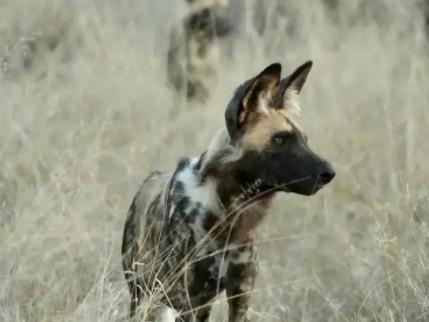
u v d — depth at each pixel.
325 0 21.09
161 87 18.80
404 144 14.70
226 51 19.62
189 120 16.72
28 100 16.03
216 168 9.87
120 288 11.07
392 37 18.28
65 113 16.86
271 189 9.80
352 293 11.64
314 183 9.60
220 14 18.19
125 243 11.13
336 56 18.44
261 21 20.56
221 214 9.87
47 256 11.21
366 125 15.38
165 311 10.42
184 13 18.39
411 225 11.84
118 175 14.63
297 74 10.01
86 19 20.36
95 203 12.76
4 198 13.38
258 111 9.88
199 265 9.95
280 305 11.41
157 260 10.11
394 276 11.29
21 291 10.89
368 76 17.27
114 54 19.00
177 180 10.14
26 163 14.06
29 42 19.38
